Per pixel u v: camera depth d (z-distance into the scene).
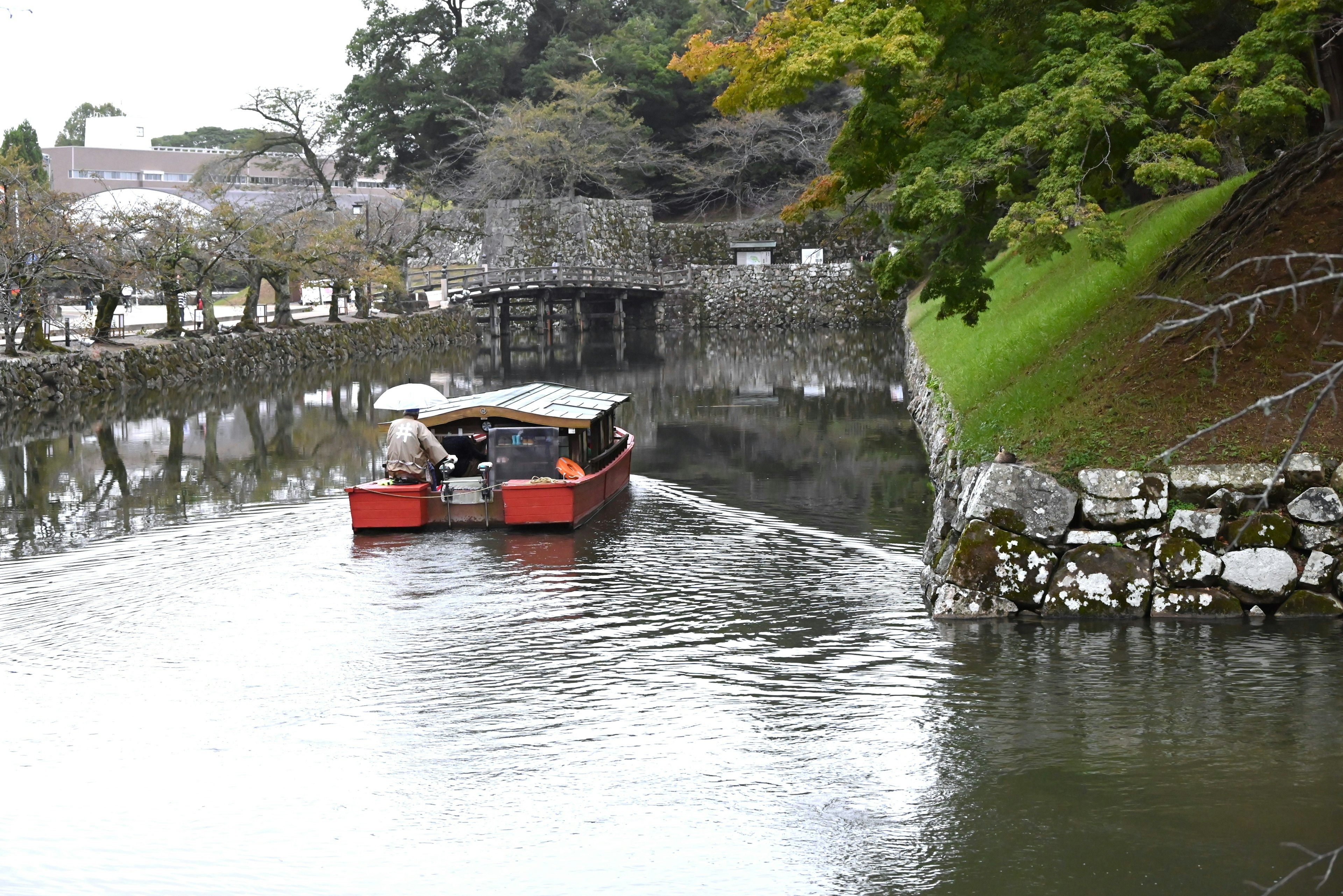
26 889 7.47
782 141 82.88
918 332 41.66
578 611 13.43
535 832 8.12
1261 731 9.37
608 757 9.30
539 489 17.55
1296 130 18.77
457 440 19.28
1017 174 15.47
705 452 25.95
